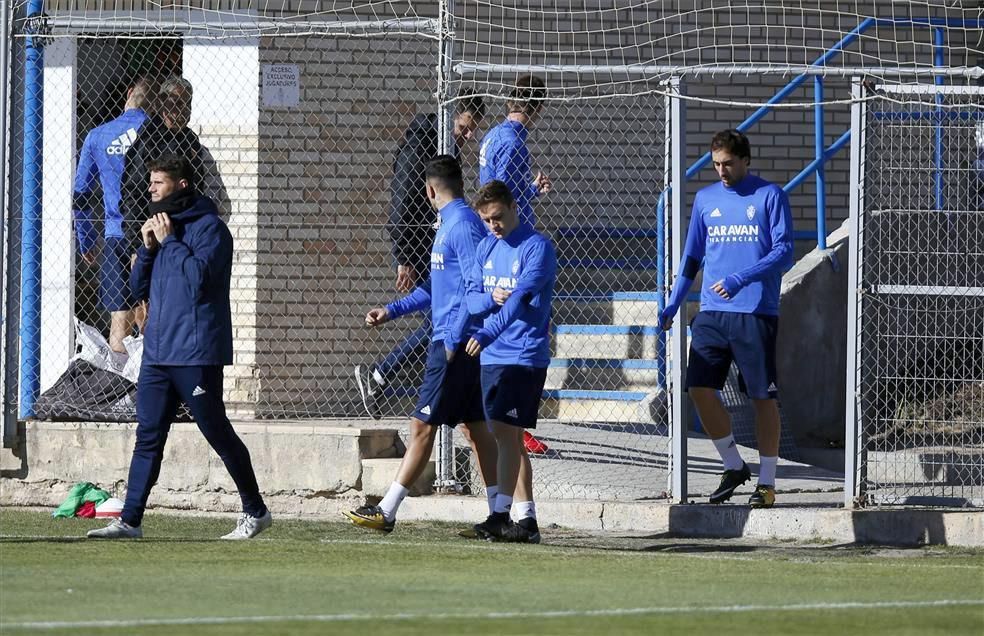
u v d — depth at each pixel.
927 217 42.12
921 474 41.78
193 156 42.78
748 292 36.47
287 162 47.69
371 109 48.34
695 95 55.72
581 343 50.53
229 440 33.44
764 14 55.34
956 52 56.22
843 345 53.28
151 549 31.30
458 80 39.84
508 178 39.94
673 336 37.84
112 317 42.94
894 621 22.22
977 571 29.53
